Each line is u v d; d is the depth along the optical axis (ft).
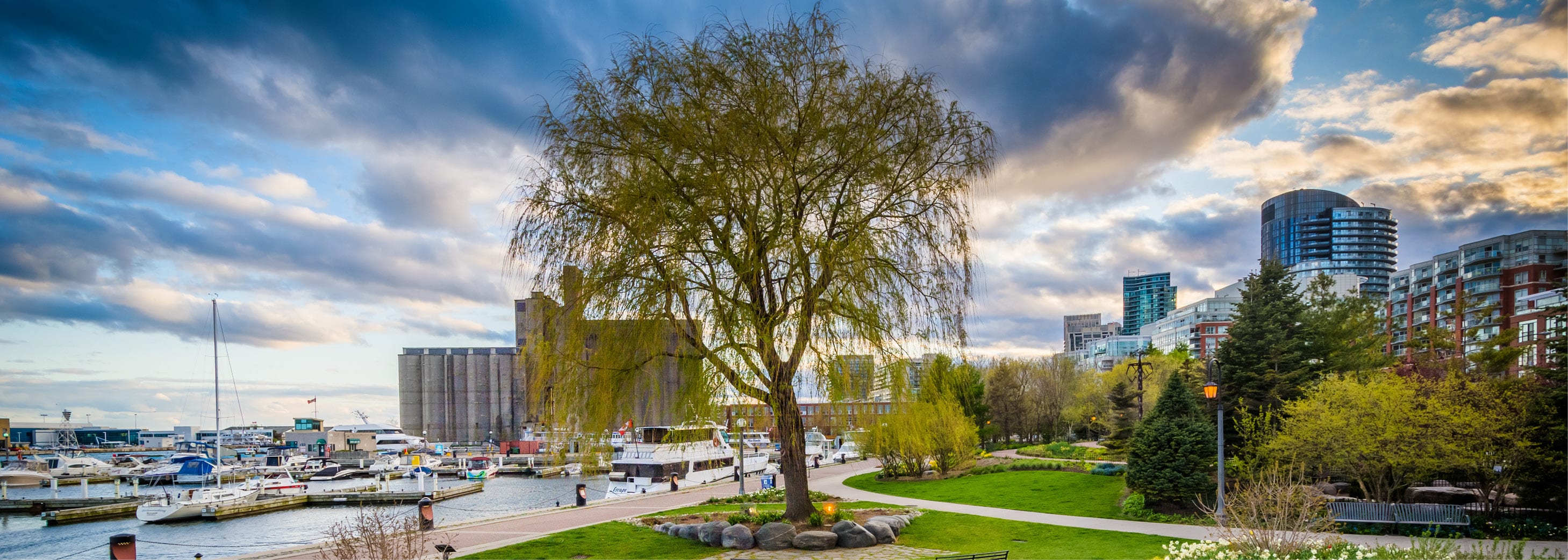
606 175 62.28
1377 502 76.07
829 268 61.21
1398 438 75.31
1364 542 65.51
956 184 65.57
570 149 61.93
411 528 58.23
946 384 67.26
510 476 296.92
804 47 64.80
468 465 302.25
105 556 126.31
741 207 62.95
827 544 65.82
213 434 549.13
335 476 269.85
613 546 68.49
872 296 62.28
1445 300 312.50
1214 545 53.01
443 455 374.63
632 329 61.11
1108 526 81.10
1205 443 88.48
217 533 146.51
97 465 305.32
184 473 259.39
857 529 67.36
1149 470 88.79
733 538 67.10
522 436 414.00
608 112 63.26
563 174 62.13
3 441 495.41
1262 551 49.65
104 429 634.02
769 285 63.62
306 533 144.87
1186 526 80.59
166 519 157.38
